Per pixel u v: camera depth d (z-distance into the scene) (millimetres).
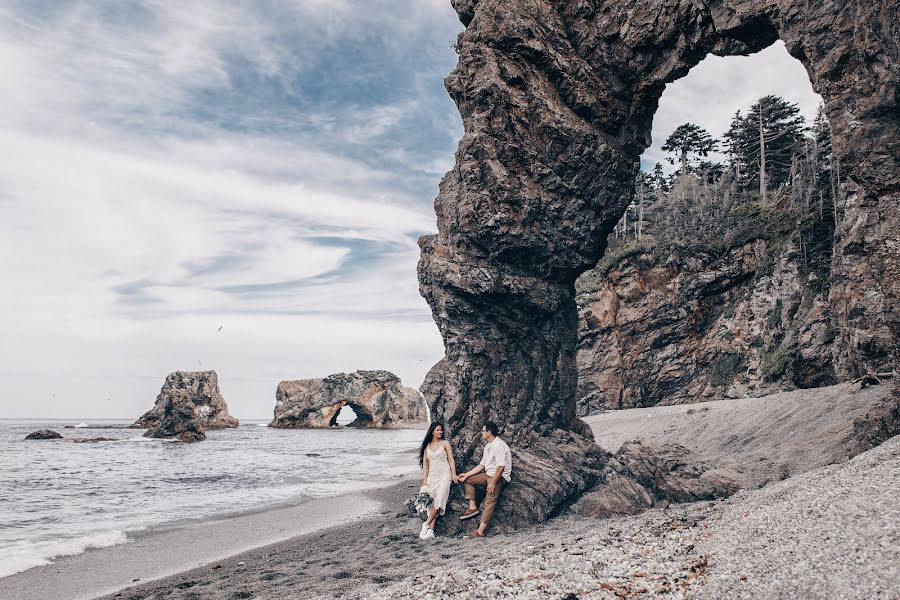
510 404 13219
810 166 36969
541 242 13078
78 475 26672
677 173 66188
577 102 13234
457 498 11500
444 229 13938
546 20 13203
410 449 47906
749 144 53500
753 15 10148
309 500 17828
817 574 3945
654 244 37375
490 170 12734
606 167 13359
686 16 11719
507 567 6082
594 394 36875
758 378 30234
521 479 11461
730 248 34344
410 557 8820
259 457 38469
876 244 9750
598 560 5777
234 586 7824
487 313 13258
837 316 22359
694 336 34656
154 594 7656
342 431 96500
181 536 12422
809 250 30438
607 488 11875
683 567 5059
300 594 7004
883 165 8719
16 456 39250
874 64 8469
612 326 37188
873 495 4945
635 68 12938
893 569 3617
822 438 12766
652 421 25906
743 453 14609
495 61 12930
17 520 14992
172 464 32750
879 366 18844
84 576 9234
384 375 114000
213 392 97188
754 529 5418
